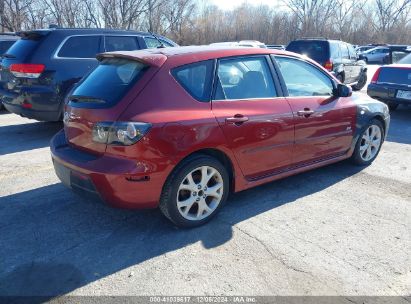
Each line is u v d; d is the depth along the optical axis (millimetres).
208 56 3627
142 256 3137
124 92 3238
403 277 2918
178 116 3248
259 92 3928
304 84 4426
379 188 4582
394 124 8141
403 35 49750
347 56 12586
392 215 3900
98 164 3166
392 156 5855
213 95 3551
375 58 33375
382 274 2947
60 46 6438
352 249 3273
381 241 3408
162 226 3613
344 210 3994
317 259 3119
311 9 45750
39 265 3002
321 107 4441
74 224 3643
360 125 5016
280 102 4039
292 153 4230
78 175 3293
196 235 3465
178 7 34188
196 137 3326
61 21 27250
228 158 3666
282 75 4180
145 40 7723
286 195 4344
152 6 31562
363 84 14078
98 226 3607
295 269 2986
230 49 3852
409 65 8469
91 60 6719
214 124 3438
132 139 3059
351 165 5355
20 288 2740
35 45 6285
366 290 2766
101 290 2734
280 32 44625
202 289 2754
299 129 4199
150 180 3172
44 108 6301
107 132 3160
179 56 3488
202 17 39000
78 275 2891
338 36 48062
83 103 3445
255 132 3762
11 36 9414
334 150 4773
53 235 3441
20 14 24703
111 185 3119
